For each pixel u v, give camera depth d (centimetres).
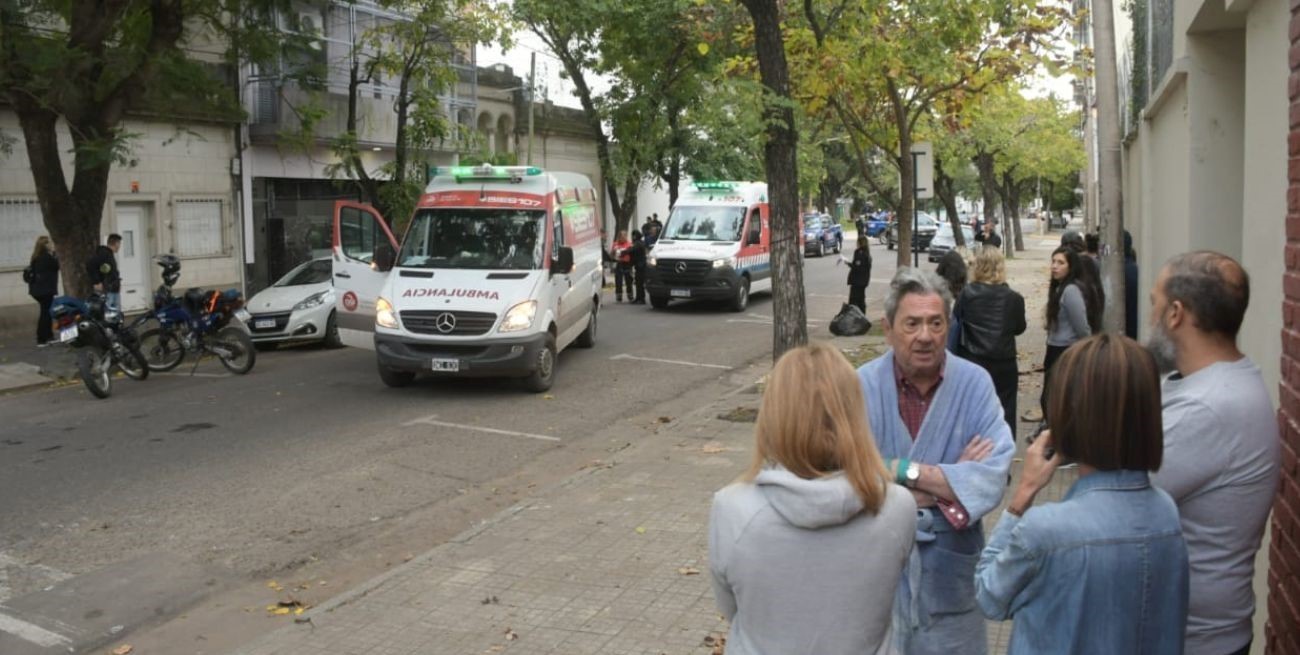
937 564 361
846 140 2739
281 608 637
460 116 3108
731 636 279
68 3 1573
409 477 934
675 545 700
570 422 1172
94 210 1644
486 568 666
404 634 567
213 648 580
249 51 1827
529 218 1404
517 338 1298
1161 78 998
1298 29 378
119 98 1622
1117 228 787
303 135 2156
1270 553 398
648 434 1118
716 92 1267
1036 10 1525
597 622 574
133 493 875
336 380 1439
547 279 1366
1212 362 317
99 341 1313
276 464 973
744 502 271
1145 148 1366
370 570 709
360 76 2680
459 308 1293
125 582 678
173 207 2258
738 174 3222
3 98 1842
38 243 1766
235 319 1645
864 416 273
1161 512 268
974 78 1579
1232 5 514
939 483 355
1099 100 788
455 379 1448
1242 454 299
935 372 378
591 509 791
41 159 1580
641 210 4541
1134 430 264
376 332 1323
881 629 271
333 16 2598
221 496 869
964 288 769
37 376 1473
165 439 1072
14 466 962
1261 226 474
